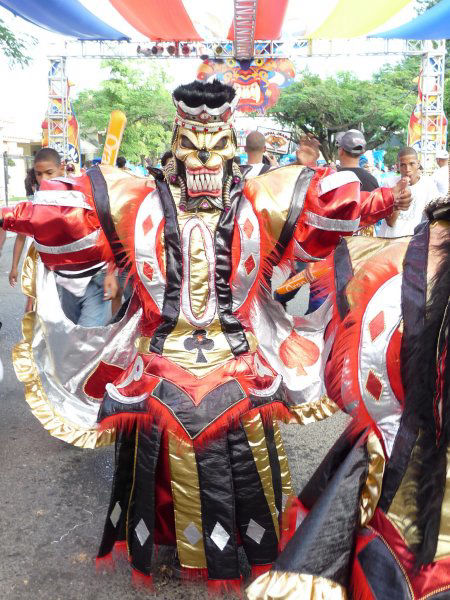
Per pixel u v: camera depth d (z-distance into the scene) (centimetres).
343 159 452
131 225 214
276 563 130
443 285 122
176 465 201
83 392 269
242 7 971
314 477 150
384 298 136
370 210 221
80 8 1052
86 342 264
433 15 1059
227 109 208
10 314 643
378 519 131
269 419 213
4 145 3356
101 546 223
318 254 223
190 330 212
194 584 224
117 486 219
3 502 285
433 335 121
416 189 456
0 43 1381
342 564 129
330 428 370
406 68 2914
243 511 209
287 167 227
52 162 404
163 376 204
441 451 122
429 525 121
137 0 1002
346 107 2733
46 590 223
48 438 356
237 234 216
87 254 218
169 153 225
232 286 218
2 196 2389
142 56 1362
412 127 1330
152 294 214
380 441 136
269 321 252
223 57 1365
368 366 135
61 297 390
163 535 221
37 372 269
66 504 284
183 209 215
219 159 210
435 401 122
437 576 120
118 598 219
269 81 1406
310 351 257
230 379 205
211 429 199
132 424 209
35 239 217
